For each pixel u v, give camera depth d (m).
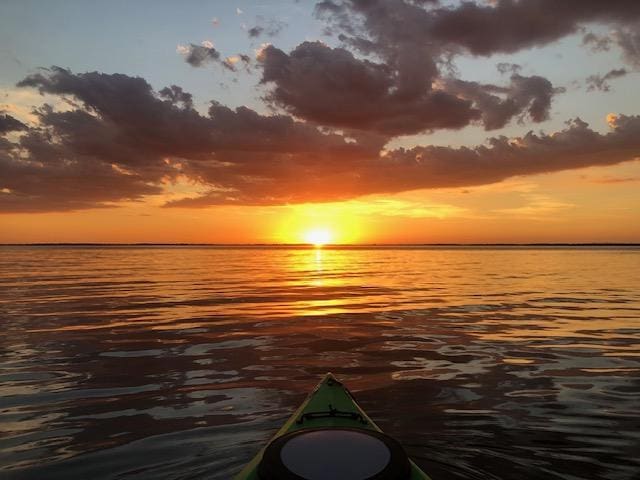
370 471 3.36
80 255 99.00
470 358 9.70
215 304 18.27
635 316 15.17
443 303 18.56
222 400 7.08
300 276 34.78
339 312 16.19
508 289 24.50
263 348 10.67
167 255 100.94
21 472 4.85
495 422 6.09
